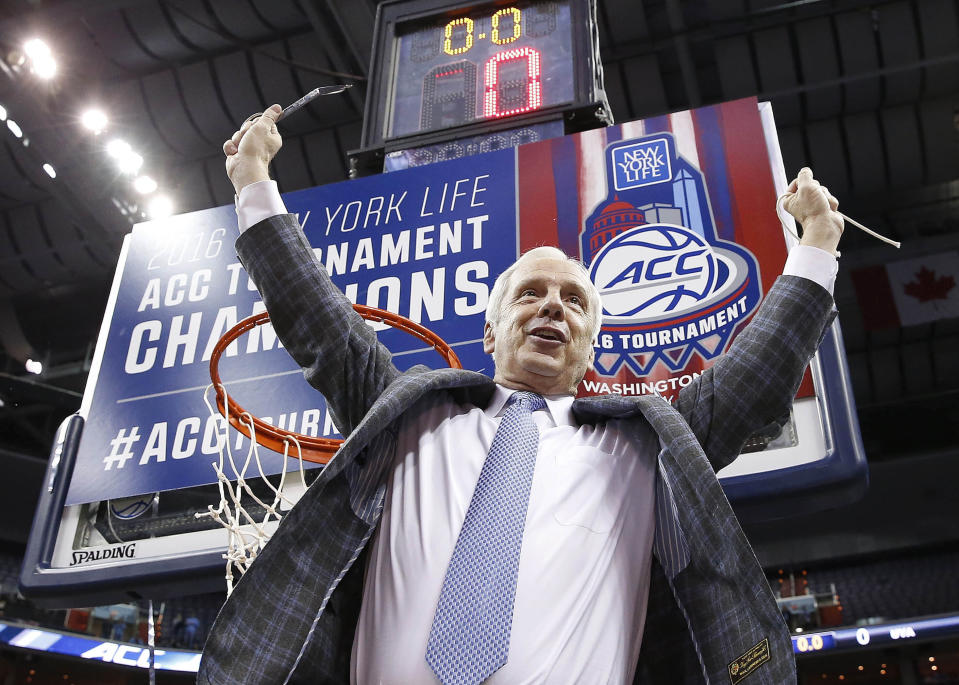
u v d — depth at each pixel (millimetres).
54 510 3289
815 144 11750
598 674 1400
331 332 1763
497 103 4328
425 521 1564
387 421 1527
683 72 10516
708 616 1426
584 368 2090
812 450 2748
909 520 14422
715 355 3039
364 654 1467
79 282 12953
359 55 9539
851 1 9992
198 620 14195
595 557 1516
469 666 1327
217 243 3975
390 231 3697
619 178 3576
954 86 10898
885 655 13758
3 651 11875
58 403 13688
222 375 3490
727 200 3396
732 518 1410
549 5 4664
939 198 13148
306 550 1475
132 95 10672
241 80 10508
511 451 1607
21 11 9320
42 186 11375
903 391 15438
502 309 2123
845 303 14391
